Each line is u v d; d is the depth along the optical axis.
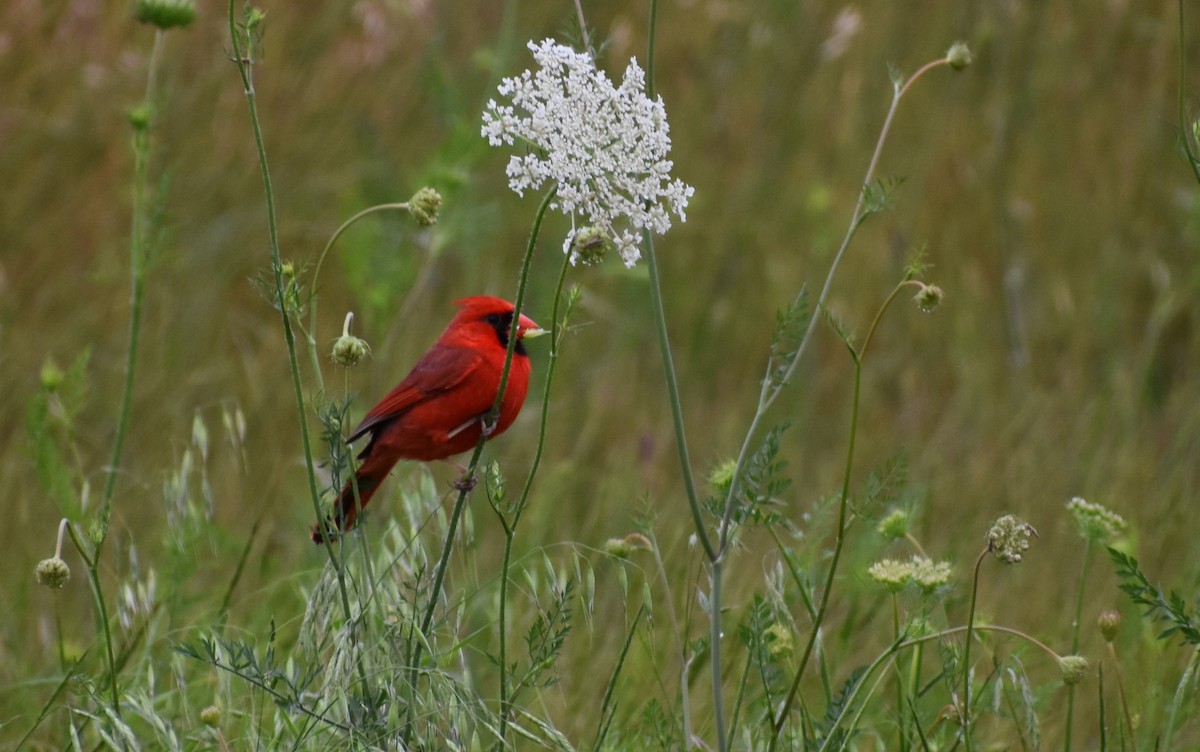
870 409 12.98
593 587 6.17
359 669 5.75
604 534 9.87
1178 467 10.44
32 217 12.87
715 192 15.24
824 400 13.21
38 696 8.19
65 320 12.05
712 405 13.06
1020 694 6.73
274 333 12.23
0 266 12.48
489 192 14.27
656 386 13.26
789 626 6.91
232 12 5.64
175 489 7.42
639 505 9.66
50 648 8.55
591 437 12.05
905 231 14.59
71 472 8.59
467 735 5.75
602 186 5.42
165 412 11.10
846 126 15.71
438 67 12.04
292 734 6.03
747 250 14.55
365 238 11.17
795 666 7.48
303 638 5.91
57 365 11.56
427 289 12.71
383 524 8.36
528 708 7.73
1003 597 9.05
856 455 11.88
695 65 16.25
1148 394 12.80
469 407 6.97
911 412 12.85
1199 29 16.09
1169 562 9.20
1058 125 15.55
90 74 13.75
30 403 8.47
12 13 14.00
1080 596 6.82
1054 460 11.05
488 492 5.86
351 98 14.20
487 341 7.10
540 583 8.82
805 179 15.33
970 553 9.76
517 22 15.44
